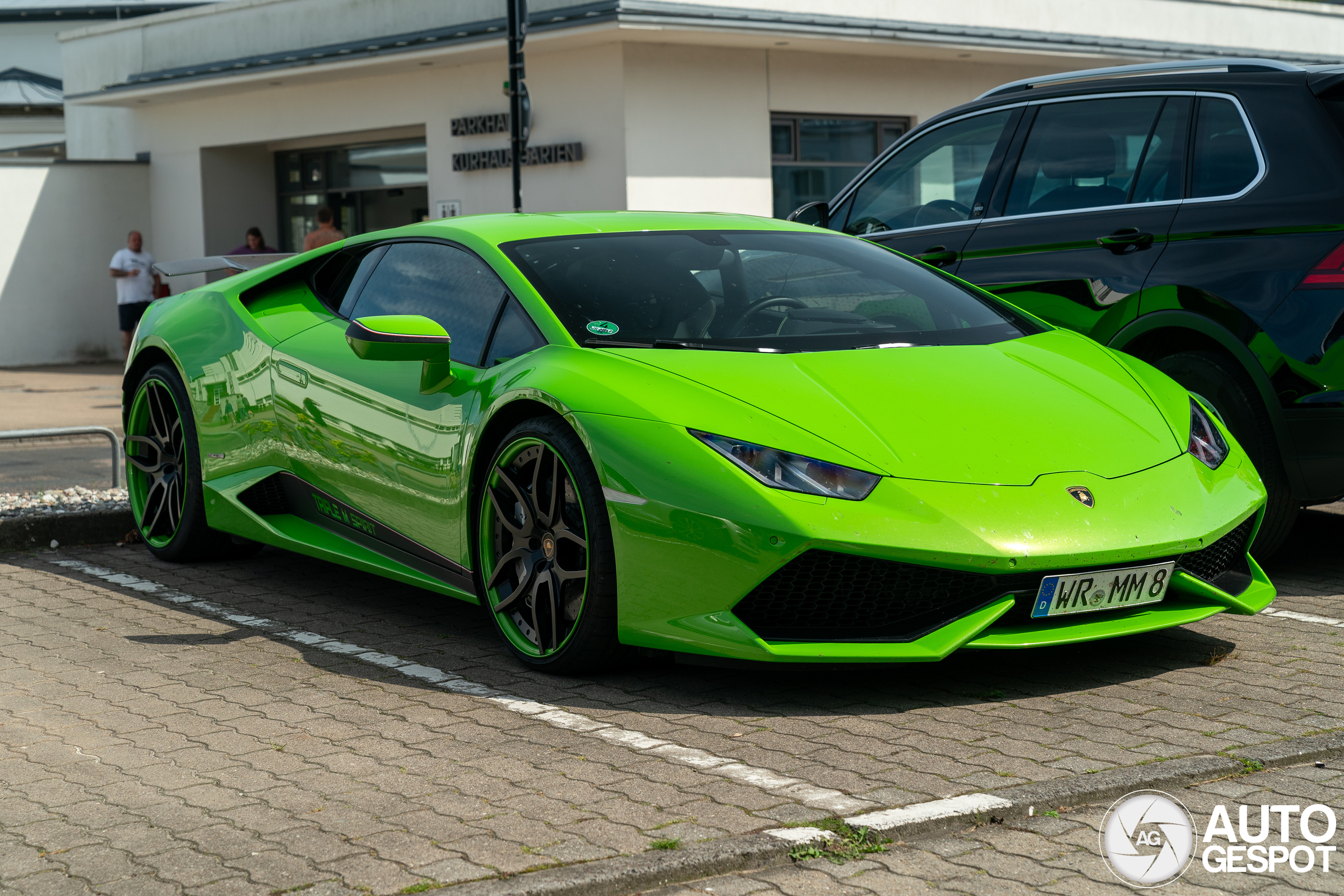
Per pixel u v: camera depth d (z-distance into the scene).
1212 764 2.95
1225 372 4.75
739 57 16.36
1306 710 3.35
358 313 4.66
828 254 4.52
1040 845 2.59
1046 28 18.39
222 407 4.97
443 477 4.01
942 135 5.98
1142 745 3.10
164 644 4.18
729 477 3.32
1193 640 4.04
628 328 3.88
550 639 3.75
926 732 3.21
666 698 3.53
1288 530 4.77
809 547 3.22
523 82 12.60
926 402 3.60
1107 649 3.94
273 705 3.54
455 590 4.07
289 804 2.83
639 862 2.46
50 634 4.34
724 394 3.53
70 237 20.77
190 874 2.49
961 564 3.23
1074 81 5.53
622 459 3.45
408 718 3.41
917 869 2.48
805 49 16.66
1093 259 5.12
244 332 4.98
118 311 20.53
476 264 4.28
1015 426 3.57
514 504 3.86
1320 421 4.47
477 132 17.09
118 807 2.84
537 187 16.50
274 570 5.27
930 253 5.72
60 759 3.15
